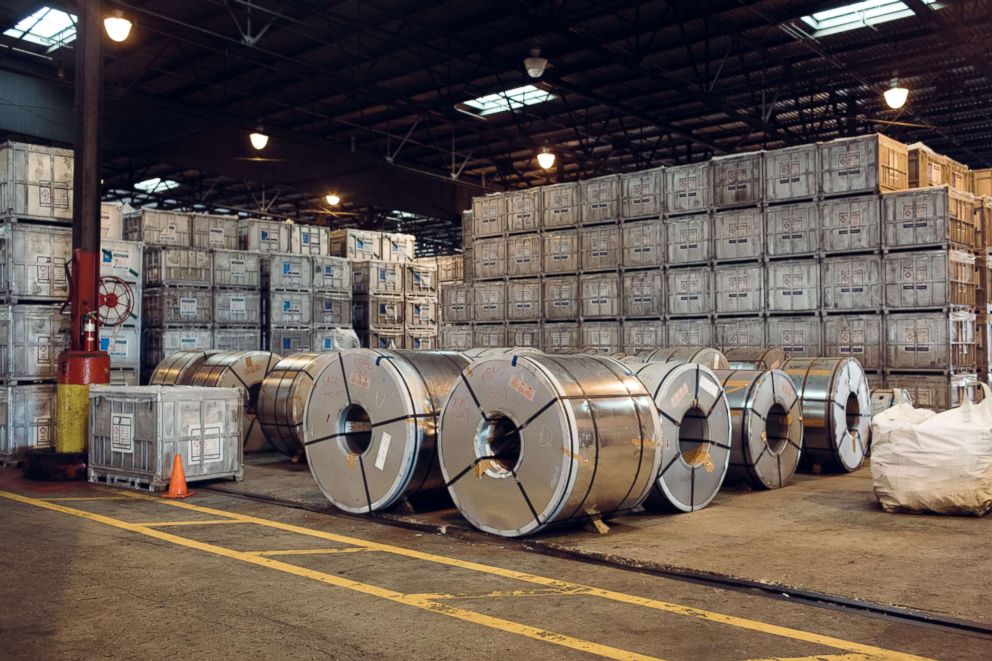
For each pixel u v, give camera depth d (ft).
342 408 25.45
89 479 31.96
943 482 24.50
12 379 35.19
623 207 48.37
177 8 50.62
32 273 35.88
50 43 56.03
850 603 16.06
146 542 21.52
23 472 33.47
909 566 18.80
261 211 100.22
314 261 54.80
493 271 54.39
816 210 41.81
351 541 21.71
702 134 77.77
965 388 39.55
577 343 49.88
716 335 44.68
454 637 14.40
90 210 33.60
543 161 69.46
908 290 39.40
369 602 16.38
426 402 24.31
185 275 48.88
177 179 93.30
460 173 84.38
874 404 37.65
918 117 69.05
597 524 22.39
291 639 14.32
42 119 57.57
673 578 18.10
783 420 31.40
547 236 51.67
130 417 30.55
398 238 66.18
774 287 42.96
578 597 16.70
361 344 60.90
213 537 22.13
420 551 20.59
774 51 55.67
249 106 70.13
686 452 26.76
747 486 29.94
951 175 45.88
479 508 22.26
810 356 41.75
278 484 31.35
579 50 55.52
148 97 57.52
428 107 62.44
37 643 14.15
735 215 44.27
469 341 55.31
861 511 25.67
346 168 79.51
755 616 15.51
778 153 42.88
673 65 58.44
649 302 47.16
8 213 35.24
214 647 13.94
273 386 37.63
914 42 52.80
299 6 47.80
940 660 13.30
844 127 71.92
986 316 43.55
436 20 52.47
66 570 18.71
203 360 42.45
